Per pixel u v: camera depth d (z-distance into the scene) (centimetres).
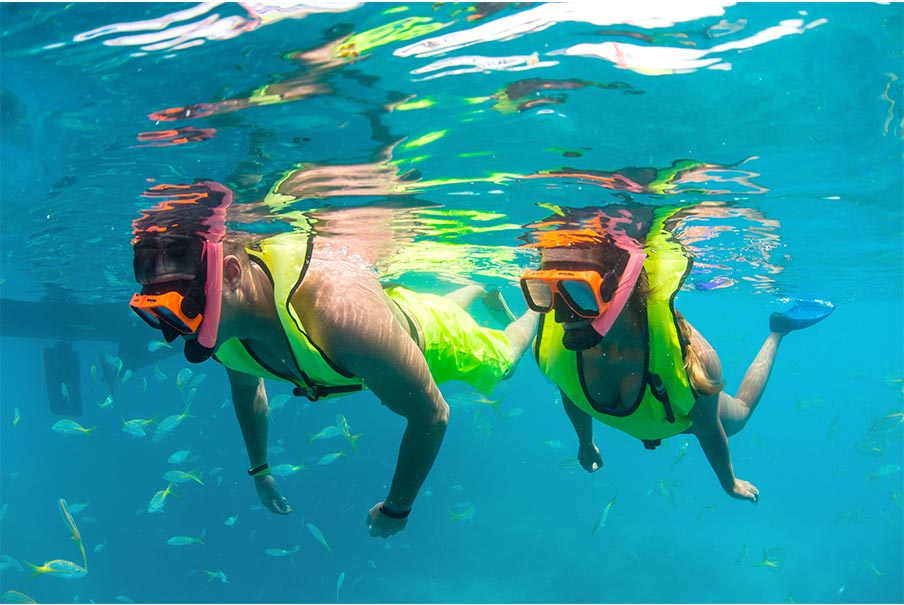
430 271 1387
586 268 383
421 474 342
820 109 545
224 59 428
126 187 669
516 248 1088
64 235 1073
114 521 3712
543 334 469
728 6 397
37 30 409
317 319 326
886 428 1284
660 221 871
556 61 447
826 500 4459
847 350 8356
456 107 506
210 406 5616
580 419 507
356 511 3356
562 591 2828
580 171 654
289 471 1116
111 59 435
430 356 453
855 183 783
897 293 2539
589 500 4050
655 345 416
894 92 522
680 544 3319
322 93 473
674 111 527
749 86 494
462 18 395
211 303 301
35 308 2022
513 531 3438
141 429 1147
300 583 2839
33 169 681
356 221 812
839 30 426
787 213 929
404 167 629
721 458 480
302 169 613
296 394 382
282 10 380
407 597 2748
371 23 394
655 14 403
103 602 2788
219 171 605
